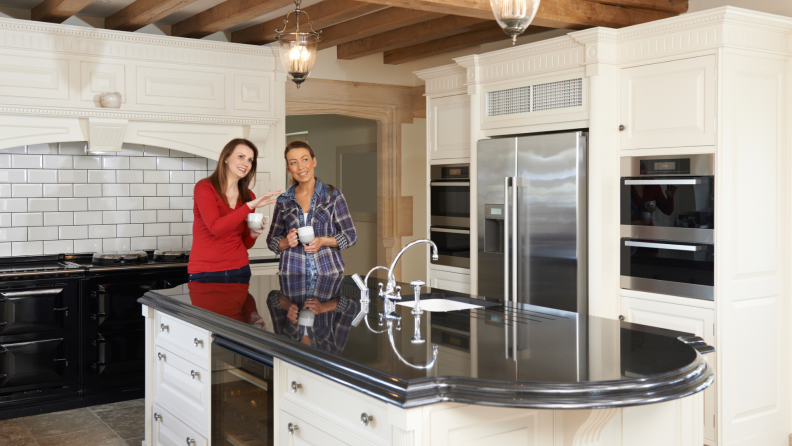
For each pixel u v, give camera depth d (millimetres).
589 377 1821
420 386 1819
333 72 6789
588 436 2168
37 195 5152
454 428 1893
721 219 3738
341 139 8281
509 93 4844
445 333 2385
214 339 2857
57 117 4820
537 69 4566
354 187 8086
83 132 4945
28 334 4551
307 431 2287
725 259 3752
